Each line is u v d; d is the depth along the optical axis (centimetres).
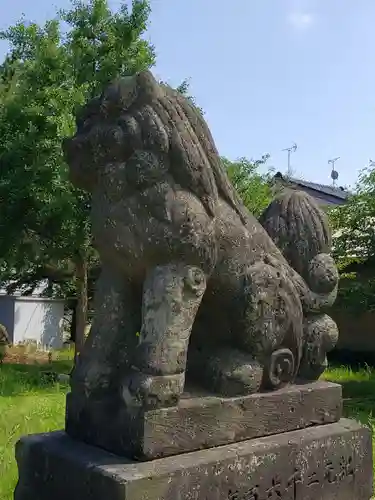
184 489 177
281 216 256
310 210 256
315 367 241
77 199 780
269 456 201
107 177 196
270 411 214
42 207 791
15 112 812
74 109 775
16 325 1512
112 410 195
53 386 711
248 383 208
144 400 181
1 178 808
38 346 1432
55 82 827
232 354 212
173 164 195
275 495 202
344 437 228
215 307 215
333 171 1789
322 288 245
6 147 804
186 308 193
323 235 253
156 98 196
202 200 201
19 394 622
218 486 185
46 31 887
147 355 185
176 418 187
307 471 213
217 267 209
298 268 249
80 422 204
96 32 858
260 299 211
